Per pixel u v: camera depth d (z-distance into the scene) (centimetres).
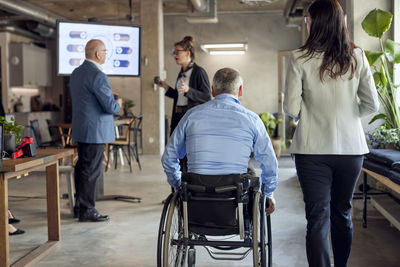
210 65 1370
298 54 243
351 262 332
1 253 293
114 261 344
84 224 452
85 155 454
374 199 428
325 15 239
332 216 264
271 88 1355
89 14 1357
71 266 334
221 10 1334
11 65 1328
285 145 1116
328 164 243
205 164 245
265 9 1319
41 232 426
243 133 246
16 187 671
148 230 429
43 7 1240
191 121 250
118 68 712
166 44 1377
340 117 240
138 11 1332
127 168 852
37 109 1451
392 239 387
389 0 441
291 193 602
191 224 242
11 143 321
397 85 426
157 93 1062
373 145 422
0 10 1223
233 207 236
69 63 663
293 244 382
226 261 339
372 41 445
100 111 448
